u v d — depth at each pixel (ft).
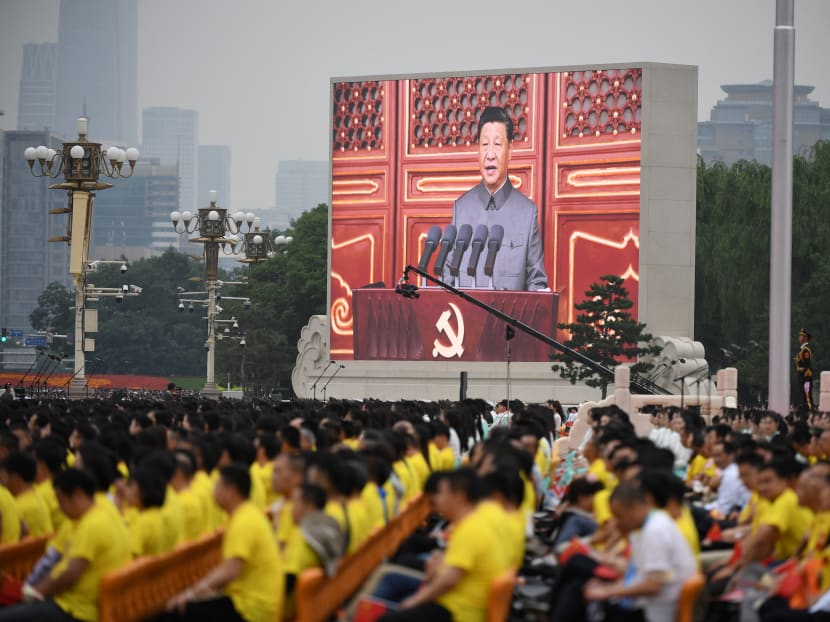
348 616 74.28
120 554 70.69
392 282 442.09
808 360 243.40
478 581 65.41
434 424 125.49
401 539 98.78
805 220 452.35
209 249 397.80
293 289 606.55
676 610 65.10
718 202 474.08
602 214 429.38
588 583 72.33
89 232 315.78
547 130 432.66
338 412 172.24
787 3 193.67
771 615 73.46
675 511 71.92
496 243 433.48
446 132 439.22
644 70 427.33
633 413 261.24
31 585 73.20
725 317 467.52
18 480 84.64
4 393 310.45
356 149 447.83
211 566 83.92
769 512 81.46
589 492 92.53
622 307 403.54
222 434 98.27
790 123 193.67
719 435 128.77
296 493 72.64
